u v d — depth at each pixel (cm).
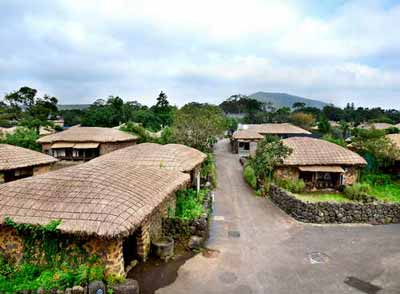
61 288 978
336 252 1446
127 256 1318
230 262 1321
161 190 1409
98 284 975
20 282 1034
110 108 7725
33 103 9319
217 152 5200
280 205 2206
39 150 4222
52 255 1089
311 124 7975
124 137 4319
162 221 1556
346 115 10894
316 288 1130
